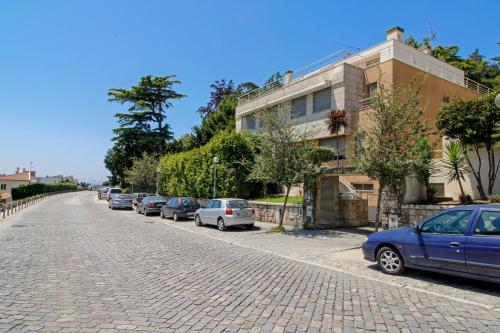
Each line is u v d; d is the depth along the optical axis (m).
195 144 42.75
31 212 26.05
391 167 11.05
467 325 4.92
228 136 25.12
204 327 4.66
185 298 5.89
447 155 14.67
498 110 13.39
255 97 33.38
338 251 11.06
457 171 14.29
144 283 6.82
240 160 23.97
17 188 54.09
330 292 6.44
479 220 6.57
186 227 18.22
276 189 26.42
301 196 22.06
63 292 6.15
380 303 5.84
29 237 12.92
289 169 15.28
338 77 23.77
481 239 6.37
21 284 6.61
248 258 9.76
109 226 17.52
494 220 6.40
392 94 11.90
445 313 5.40
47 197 55.22
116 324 4.71
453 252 6.71
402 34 26.78
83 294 6.04
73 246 11.09
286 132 15.54
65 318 4.90
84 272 7.65
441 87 25.56
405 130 11.48
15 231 14.71
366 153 11.68
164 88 50.09
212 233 15.69
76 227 16.62
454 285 7.04
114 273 7.61
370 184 20.33
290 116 17.16
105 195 51.66
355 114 22.59
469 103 14.14
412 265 7.49
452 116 14.43
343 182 20.62
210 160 25.98
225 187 24.25
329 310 5.43
